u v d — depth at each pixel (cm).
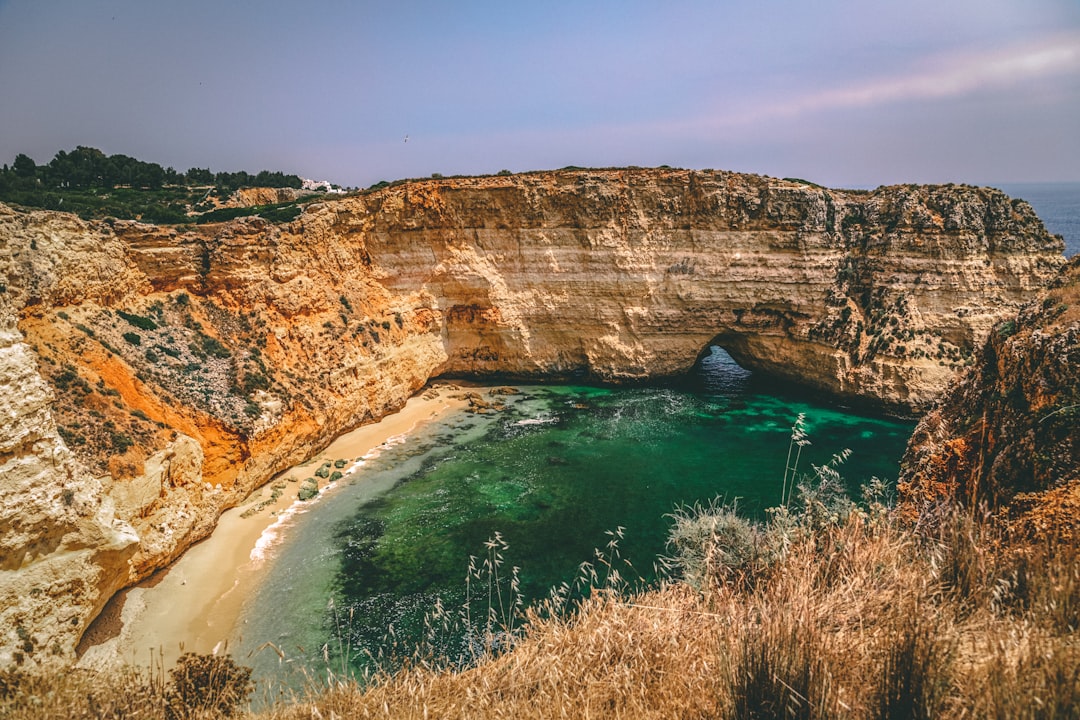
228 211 5091
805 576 861
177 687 1229
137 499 2536
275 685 1975
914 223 5109
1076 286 1761
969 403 1944
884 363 4944
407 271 5397
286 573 2767
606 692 742
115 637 2228
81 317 3131
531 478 3825
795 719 568
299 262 4444
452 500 3516
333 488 3672
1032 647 543
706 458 4150
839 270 5425
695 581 1098
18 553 1938
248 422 3403
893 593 777
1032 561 760
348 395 4419
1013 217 5053
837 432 4669
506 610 2439
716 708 647
